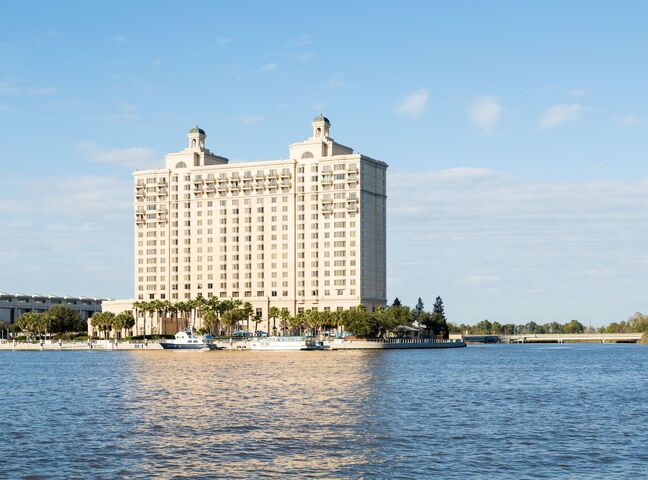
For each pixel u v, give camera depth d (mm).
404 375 173500
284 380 156500
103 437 85562
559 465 71250
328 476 67250
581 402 120438
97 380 161625
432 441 83062
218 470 69438
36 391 138875
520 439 84438
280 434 87125
